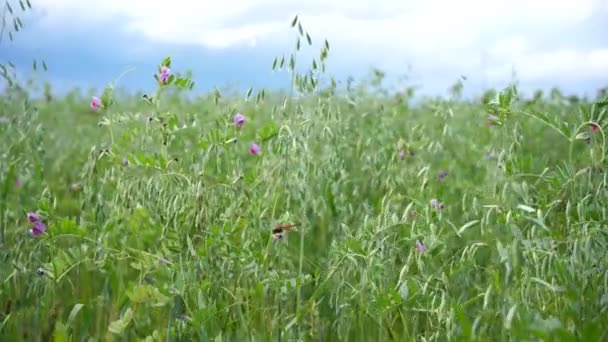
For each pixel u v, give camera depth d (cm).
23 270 333
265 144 415
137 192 354
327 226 436
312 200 398
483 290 321
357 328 326
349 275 332
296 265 402
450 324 270
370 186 491
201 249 308
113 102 385
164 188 345
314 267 383
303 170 372
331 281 344
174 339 305
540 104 696
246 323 309
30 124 458
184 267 314
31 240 354
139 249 346
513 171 312
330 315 345
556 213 323
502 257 260
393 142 547
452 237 365
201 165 349
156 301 298
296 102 365
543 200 302
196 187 327
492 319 299
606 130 300
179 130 365
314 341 327
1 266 337
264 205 362
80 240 364
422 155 557
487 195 341
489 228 321
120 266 335
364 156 506
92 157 374
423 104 744
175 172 347
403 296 288
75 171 591
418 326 331
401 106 663
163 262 322
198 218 324
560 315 281
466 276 332
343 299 319
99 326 332
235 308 324
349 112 551
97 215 357
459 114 706
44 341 332
